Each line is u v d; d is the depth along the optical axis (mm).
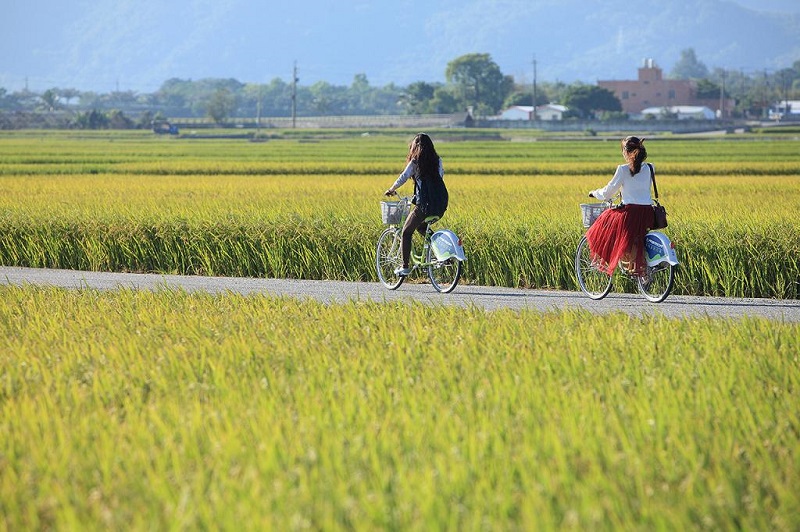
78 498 19984
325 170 177625
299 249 65438
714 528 18641
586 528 18312
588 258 53719
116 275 65750
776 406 26016
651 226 51188
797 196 98438
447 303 50406
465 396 26703
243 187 116438
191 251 67938
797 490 20359
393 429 23766
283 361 31891
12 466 22297
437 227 63938
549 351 32438
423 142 54031
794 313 47781
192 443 22750
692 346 34250
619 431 23234
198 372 30625
